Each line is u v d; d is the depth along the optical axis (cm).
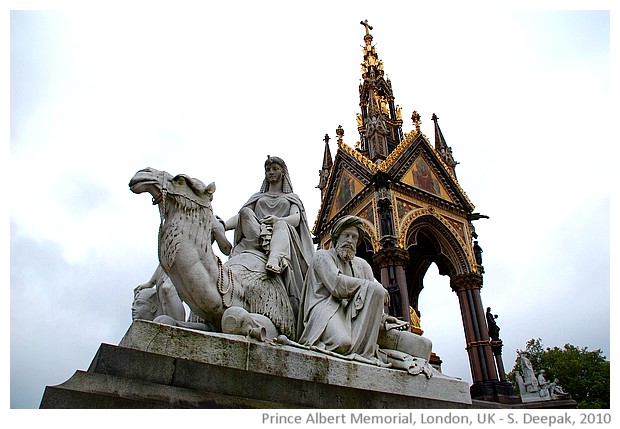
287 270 533
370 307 460
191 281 424
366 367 418
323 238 3869
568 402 2730
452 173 4141
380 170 3394
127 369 327
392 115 4628
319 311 462
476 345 3278
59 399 293
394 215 3312
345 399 381
